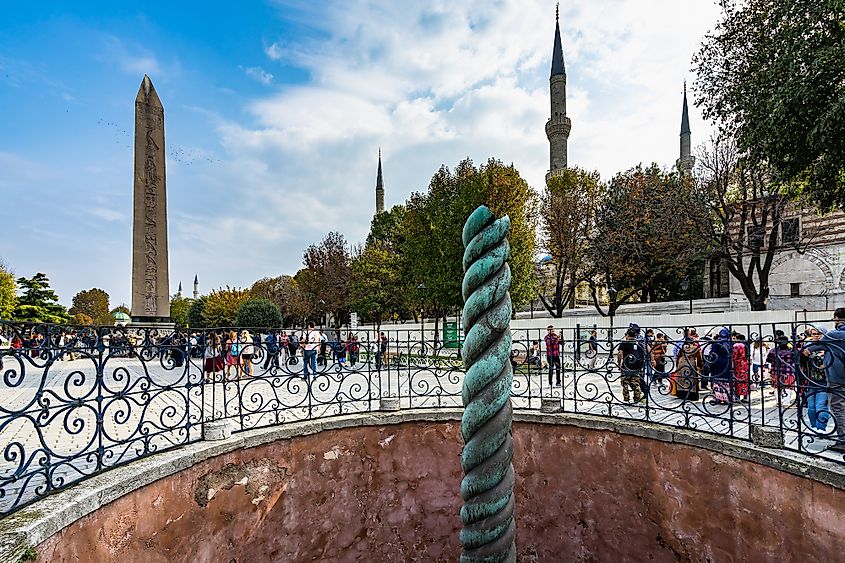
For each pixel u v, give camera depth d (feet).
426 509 20.98
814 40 31.40
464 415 7.80
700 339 17.62
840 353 13.14
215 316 127.75
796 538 13.30
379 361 22.15
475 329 7.74
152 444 15.46
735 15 39.52
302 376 19.83
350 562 19.66
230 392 28.12
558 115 136.15
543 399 20.99
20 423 19.75
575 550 19.88
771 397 26.20
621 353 23.99
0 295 92.12
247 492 16.74
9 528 9.12
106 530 11.51
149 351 14.33
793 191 40.60
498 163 65.67
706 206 67.46
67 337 12.08
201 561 14.88
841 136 30.12
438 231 66.33
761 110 34.68
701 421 18.78
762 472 14.35
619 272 74.28
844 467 12.48
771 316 49.29
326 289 106.93
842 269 66.95
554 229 80.64
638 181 78.43
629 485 18.44
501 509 7.70
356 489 19.95
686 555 16.63
